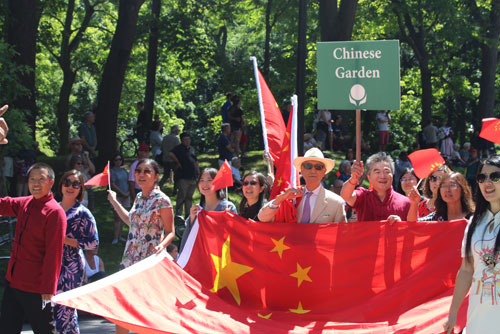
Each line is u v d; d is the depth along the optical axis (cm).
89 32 3634
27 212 634
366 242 620
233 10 3125
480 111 3269
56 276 623
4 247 1267
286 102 2062
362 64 601
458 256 591
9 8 1742
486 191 486
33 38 1758
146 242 704
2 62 1435
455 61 3697
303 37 1366
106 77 2047
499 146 3331
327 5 2452
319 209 641
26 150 1467
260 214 632
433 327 553
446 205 660
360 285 616
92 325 927
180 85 4138
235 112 1992
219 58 3122
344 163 1418
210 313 611
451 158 2709
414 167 688
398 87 595
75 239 677
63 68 3141
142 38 2877
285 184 675
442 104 4281
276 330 591
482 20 3066
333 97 608
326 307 622
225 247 663
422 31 3206
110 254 1270
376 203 665
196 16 2977
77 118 4591
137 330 574
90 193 1426
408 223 611
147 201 710
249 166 2075
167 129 4375
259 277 646
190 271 670
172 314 597
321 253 629
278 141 820
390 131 4231
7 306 644
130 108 4159
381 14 3006
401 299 595
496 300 477
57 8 2709
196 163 1564
